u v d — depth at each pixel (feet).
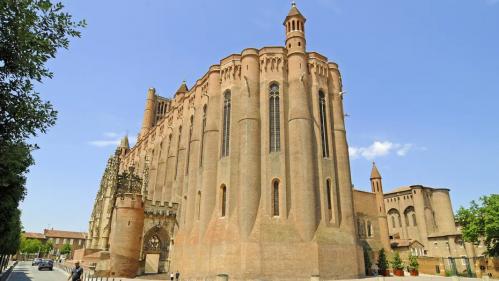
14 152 32.89
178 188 175.52
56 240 554.05
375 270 178.81
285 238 122.72
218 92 158.40
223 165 142.61
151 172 223.71
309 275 118.52
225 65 157.99
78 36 35.22
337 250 127.34
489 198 182.29
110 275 148.77
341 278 124.06
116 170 215.31
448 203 303.48
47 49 33.35
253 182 131.75
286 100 146.30
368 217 229.25
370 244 221.05
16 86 33.42
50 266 214.07
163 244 168.76
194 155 161.27
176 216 171.83
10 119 33.45
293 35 156.25
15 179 36.83
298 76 147.54
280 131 139.95
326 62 162.50
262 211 128.26
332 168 143.84
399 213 315.78
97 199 271.90
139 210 162.20
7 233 65.77
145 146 259.80
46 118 34.86
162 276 154.10
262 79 148.66
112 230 164.35
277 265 118.52
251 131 139.03
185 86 228.63
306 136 137.59
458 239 264.31
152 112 366.22
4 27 31.40
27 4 32.17
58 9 34.22
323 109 153.38
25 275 156.97
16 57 31.81
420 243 277.23
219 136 149.69
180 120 197.26
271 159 135.85
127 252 153.99
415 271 171.32
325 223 130.93
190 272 135.33
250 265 117.80
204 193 142.31
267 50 152.05
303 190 129.49
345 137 155.84
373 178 248.11
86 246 288.10
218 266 123.75
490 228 173.78
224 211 136.77
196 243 137.69
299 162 134.00
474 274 189.88
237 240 123.85
